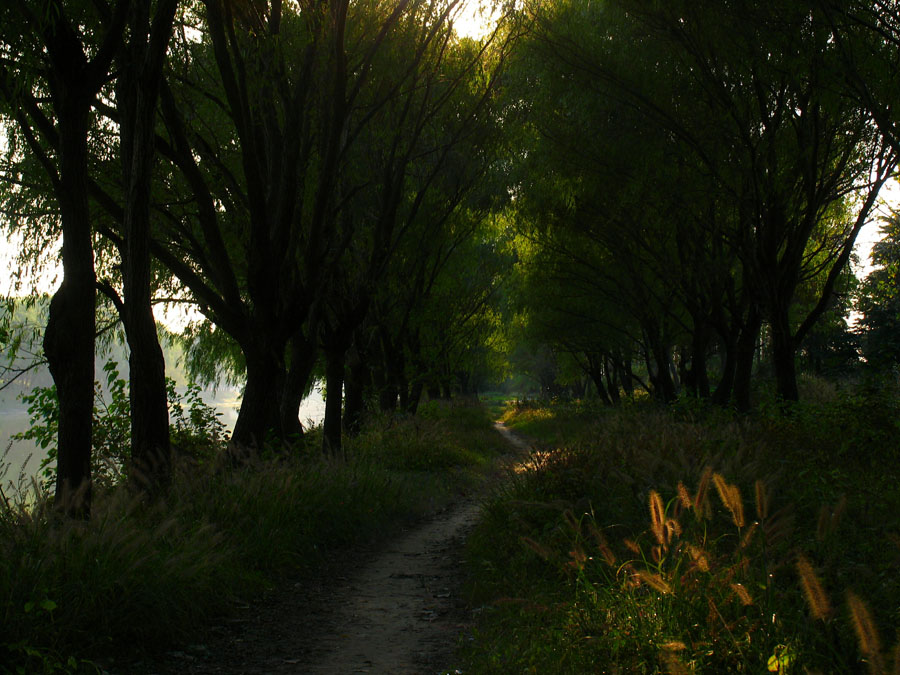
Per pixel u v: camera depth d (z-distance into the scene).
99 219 13.20
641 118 14.70
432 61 14.96
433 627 6.37
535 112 16.30
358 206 17.48
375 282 16.56
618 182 15.98
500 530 8.77
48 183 11.95
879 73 11.74
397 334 25.11
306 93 11.73
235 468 10.48
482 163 19.41
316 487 10.30
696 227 17.25
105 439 10.83
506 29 15.29
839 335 33.88
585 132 15.42
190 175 11.23
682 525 6.54
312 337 14.90
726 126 14.02
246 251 13.41
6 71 8.11
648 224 18.17
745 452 8.96
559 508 6.16
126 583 5.70
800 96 13.59
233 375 22.30
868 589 4.59
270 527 8.52
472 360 38.72
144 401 8.88
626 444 9.78
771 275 15.34
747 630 3.89
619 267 23.53
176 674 5.16
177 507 7.95
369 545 10.16
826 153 14.62
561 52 14.49
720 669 3.82
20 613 4.91
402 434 19.16
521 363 63.88
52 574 5.42
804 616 4.07
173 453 9.12
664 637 4.11
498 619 6.03
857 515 6.65
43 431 10.98
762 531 4.24
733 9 12.18
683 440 9.82
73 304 7.72
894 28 11.15
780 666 3.53
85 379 7.77
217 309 12.03
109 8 9.34
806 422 12.19
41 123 8.55
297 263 13.30
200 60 13.53
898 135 11.72
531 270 26.78
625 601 4.58
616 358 35.12
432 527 11.79
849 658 3.84
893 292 21.83
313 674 5.17
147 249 8.81
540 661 4.52
